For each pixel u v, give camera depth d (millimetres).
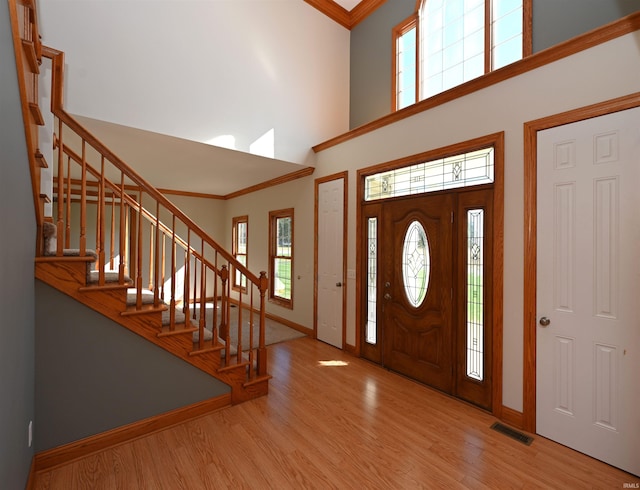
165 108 3094
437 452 2094
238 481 1828
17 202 1419
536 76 2312
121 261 2201
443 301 2926
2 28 1169
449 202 2889
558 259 2203
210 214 7090
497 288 2502
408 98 4094
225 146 3500
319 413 2557
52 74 2473
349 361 3664
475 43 3379
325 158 4297
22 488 1551
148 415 2281
